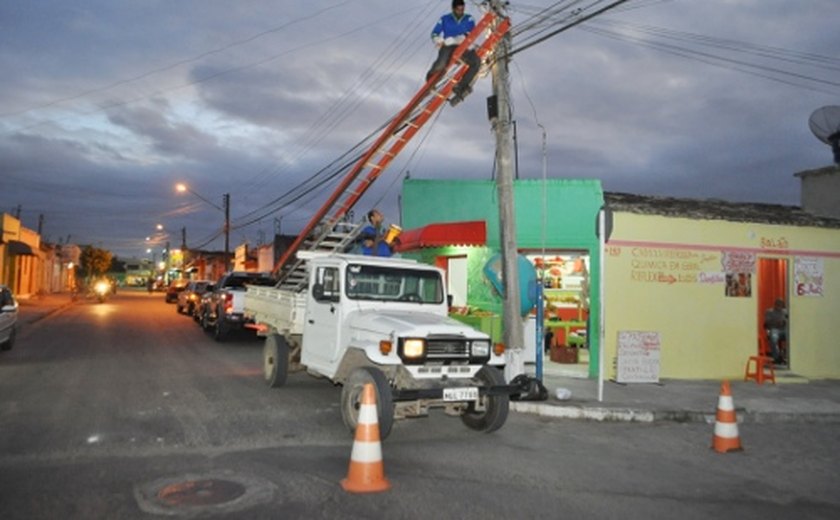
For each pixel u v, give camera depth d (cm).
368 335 830
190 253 7431
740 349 1413
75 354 1495
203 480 606
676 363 1364
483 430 840
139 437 759
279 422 852
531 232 1399
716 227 1413
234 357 1513
